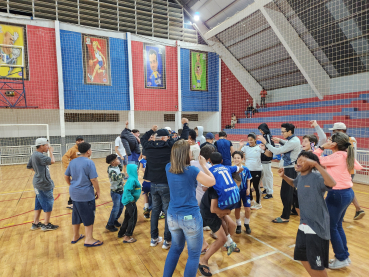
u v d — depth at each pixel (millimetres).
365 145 9109
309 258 2188
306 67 12609
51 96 12250
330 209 2887
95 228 4262
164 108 15406
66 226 4367
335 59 12391
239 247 3488
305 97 14508
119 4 15086
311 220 2186
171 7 16641
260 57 15484
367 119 10039
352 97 12031
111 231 4125
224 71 17359
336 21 11086
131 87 14062
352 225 4230
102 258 3236
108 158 4094
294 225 4266
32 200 6074
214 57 17094
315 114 12391
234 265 3021
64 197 6219
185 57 16016
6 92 11172
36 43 11836
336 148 3020
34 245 3631
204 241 3289
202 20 16812
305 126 12352
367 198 5738
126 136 6680
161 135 3344
